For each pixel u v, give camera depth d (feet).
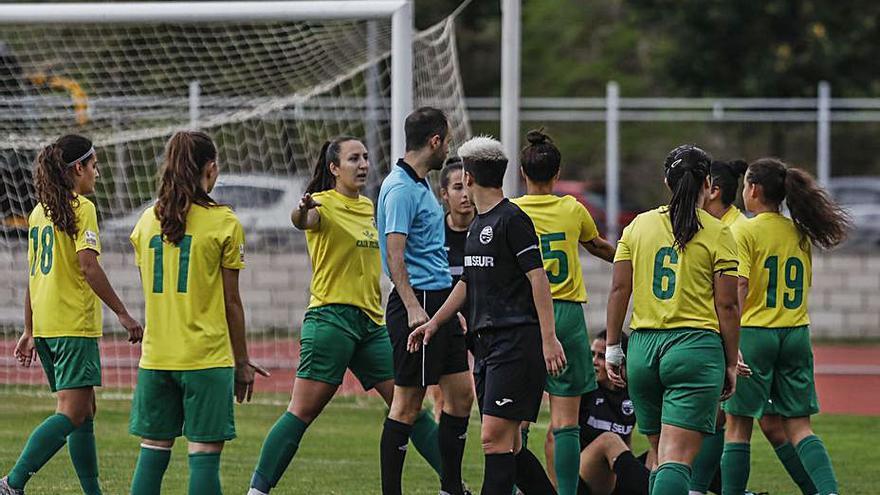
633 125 298.35
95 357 82.74
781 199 86.79
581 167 295.69
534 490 80.38
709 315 71.87
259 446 114.42
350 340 83.46
